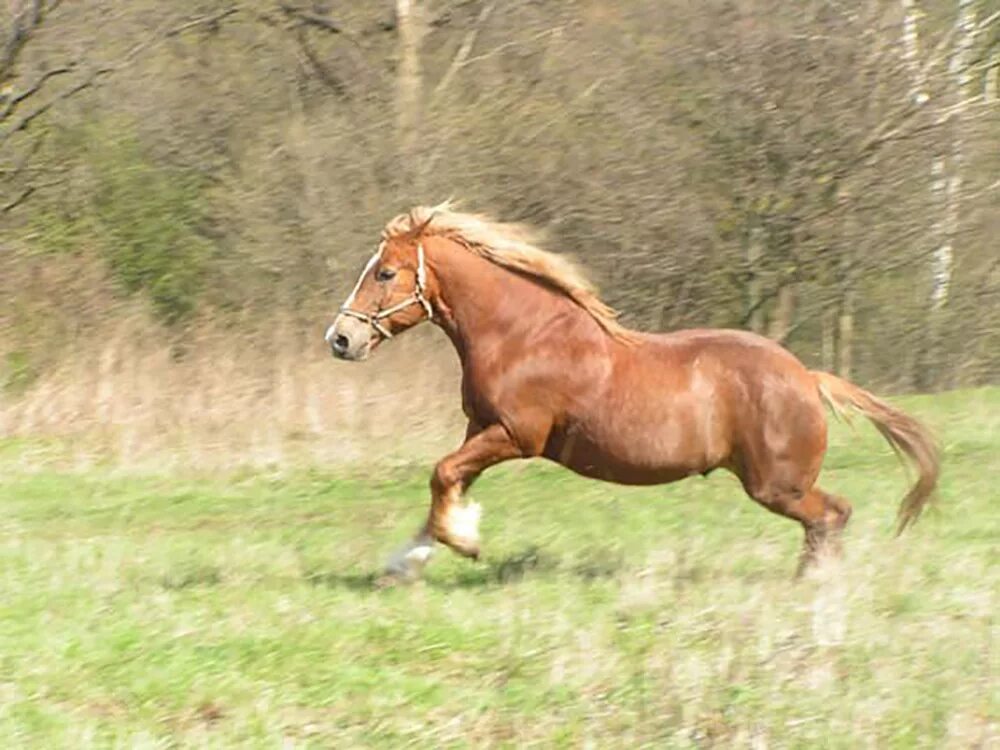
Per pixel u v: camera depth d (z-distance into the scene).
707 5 26.75
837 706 8.23
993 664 8.90
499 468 17.55
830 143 26.52
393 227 11.16
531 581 11.16
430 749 7.88
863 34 26.72
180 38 27.19
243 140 27.22
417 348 21.80
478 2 27.50
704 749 7.82
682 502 15.09
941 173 26.95
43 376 21.62
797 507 11.08
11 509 15.66
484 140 26.81
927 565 11.45
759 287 26.83
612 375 10.91
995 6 28.69
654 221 26.56
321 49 27.64
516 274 11.04
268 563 12.33
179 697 8.55
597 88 26.97
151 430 19.61
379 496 16.30
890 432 11.23
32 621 10.09
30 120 25.78
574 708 8.33
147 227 26.38
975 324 28.03
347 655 9.23
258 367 21.52
